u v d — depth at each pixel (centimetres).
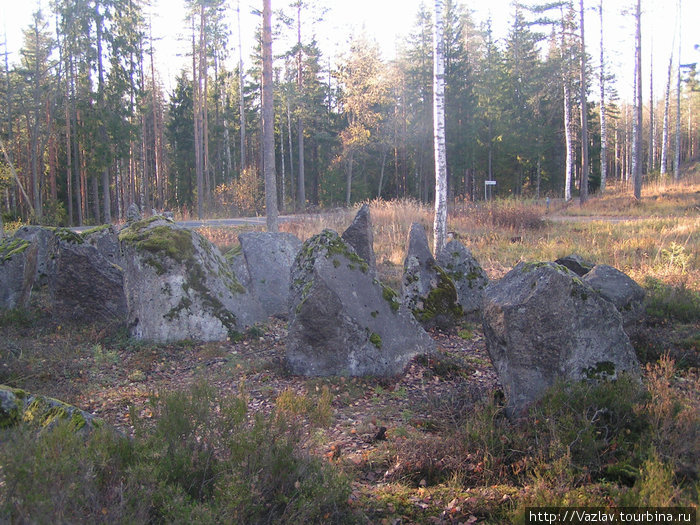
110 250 1127
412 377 627
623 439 383
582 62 2919
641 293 773
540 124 4484
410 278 875
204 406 358
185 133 5038
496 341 496
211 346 729
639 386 441
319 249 666
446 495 349
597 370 461
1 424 335
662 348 639
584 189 2934
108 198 3441
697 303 833
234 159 5278
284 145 5575
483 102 4722
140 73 3684
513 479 370
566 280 460
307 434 425
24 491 253
